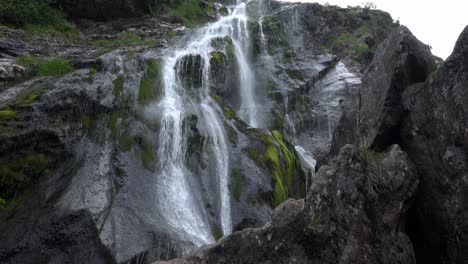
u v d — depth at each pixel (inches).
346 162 215.8
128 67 463.2
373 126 259.9
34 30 609.6
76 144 352.8
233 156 443.2
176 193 382.0
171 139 424.2
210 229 371.9
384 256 200.7
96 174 345.7
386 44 289.7
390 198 214.5
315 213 206.1
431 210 220.8
